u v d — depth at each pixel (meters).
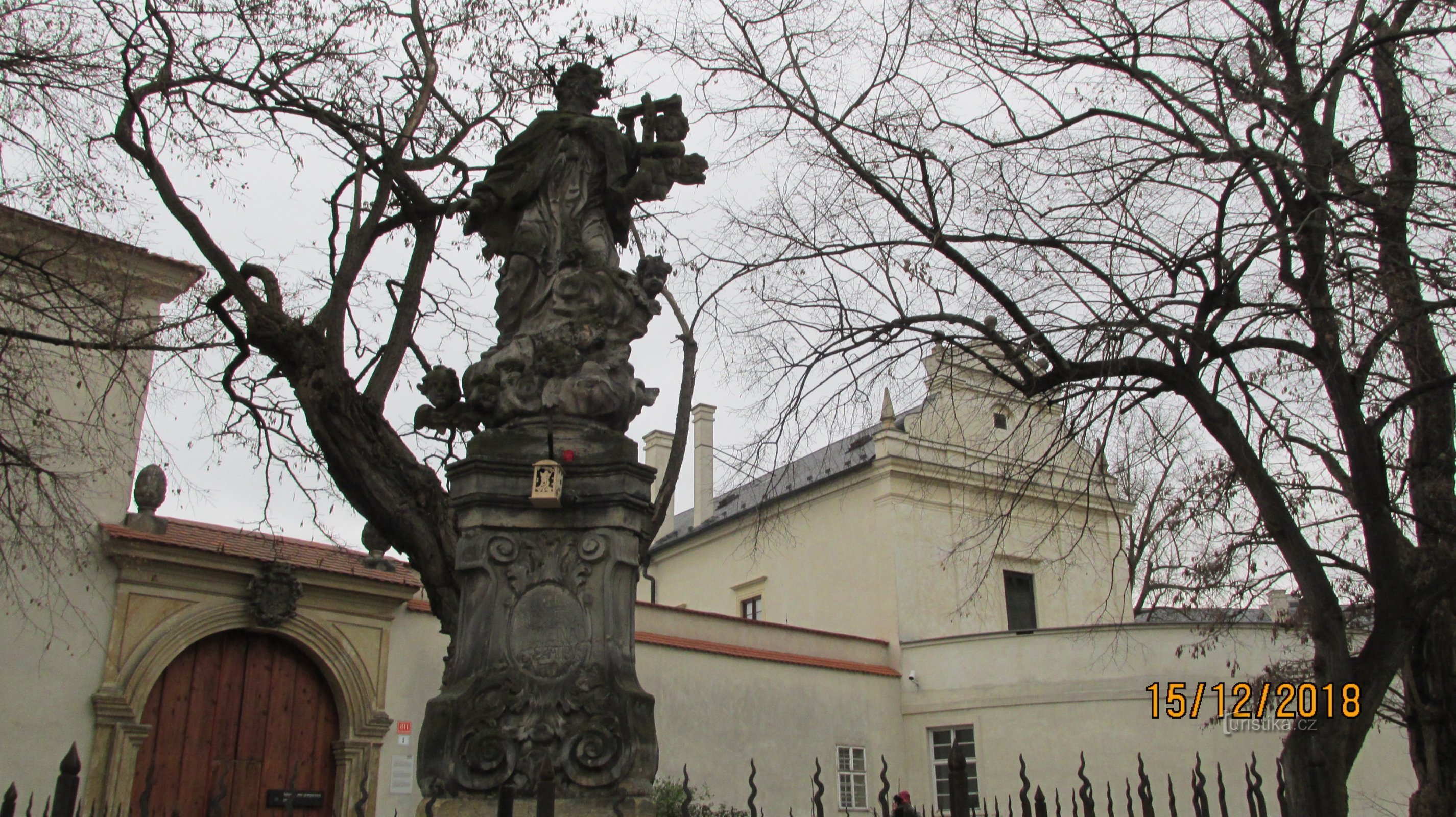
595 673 6.04
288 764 14.55
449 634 7.03
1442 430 8.48
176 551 13.92
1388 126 8.37
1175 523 9.47
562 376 6.76
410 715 15.65
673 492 7.40
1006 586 26.48
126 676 13.32
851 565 26.58
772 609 28.86
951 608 25.59
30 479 11.32
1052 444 8.95
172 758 13.62
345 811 14.55
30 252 9.97
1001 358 9.03
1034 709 22.44
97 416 13.23
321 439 7.07
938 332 8.88
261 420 9.11
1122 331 7.74
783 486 28.78
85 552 12.89
